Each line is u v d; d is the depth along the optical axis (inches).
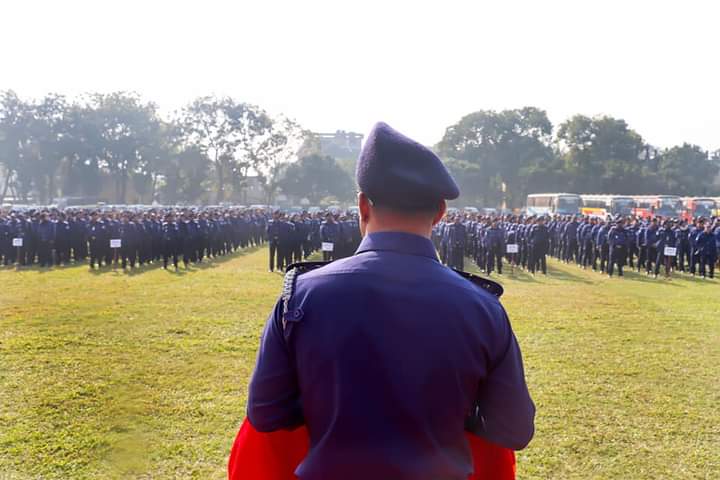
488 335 64.4
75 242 866.1
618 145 2603.3
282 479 70.3
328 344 61.2
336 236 828.0
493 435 66.7
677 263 847.7
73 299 510.0
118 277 677.9
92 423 228.4
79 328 391.5
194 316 437.4
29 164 2171.5
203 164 2386.8
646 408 254.7
